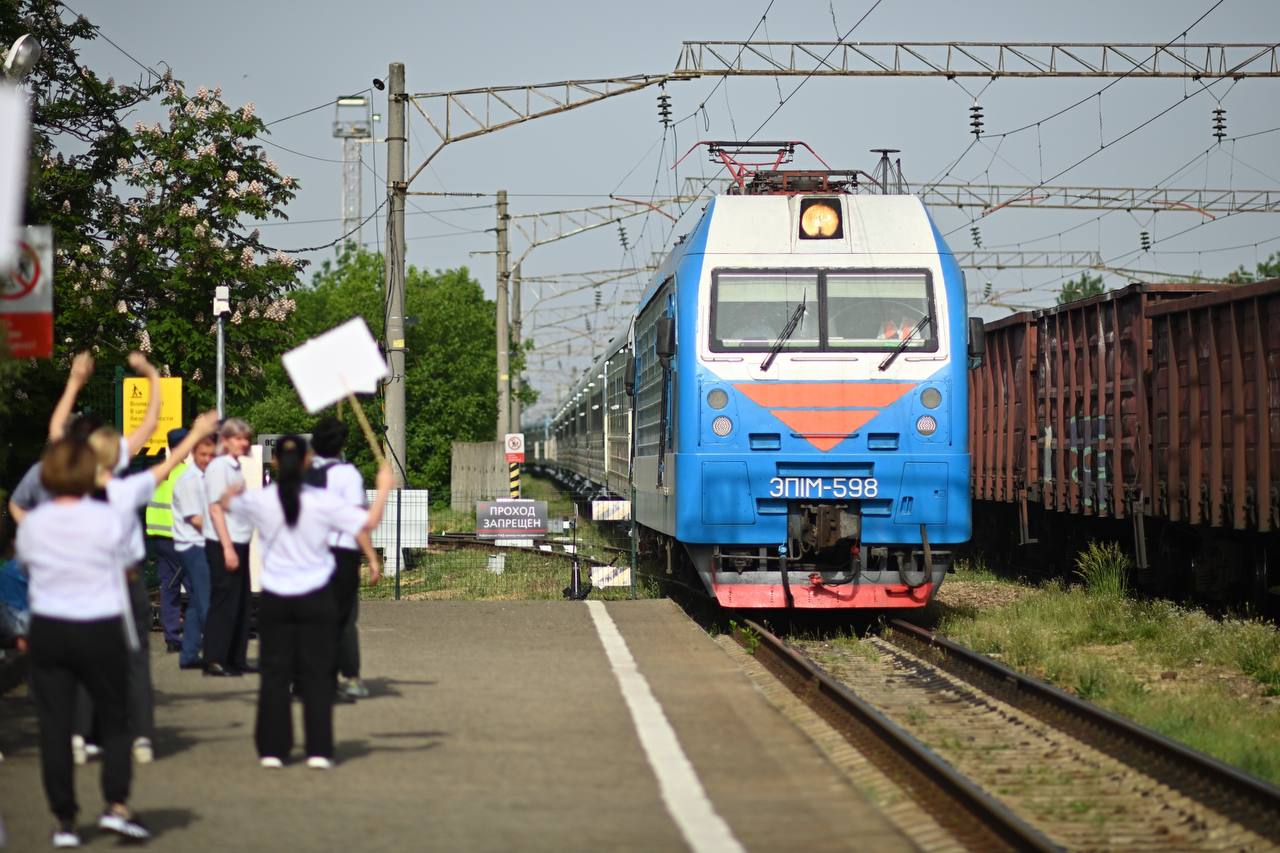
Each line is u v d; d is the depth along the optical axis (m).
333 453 14.27
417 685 15.77
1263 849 10.80
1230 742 14.56
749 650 21.55
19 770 11.98
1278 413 21.66
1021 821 10.52
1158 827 11.34
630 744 12.52
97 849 9.42
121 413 23.11
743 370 22.14
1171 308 24.73
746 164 29.86
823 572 22.36
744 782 11.09
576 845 9.30
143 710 11.91
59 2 28.91
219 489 15.79
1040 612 25.02
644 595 27.98
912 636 22.02
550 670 16.88
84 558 9.61
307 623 11.56
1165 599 26.73
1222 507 23.41
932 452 22.14
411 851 9.20
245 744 12.68
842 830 9.64
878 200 23.16
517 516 30.39
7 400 17.05
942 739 14.76
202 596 17.09
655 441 26.30
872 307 22.42
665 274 25.88
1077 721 15.19
